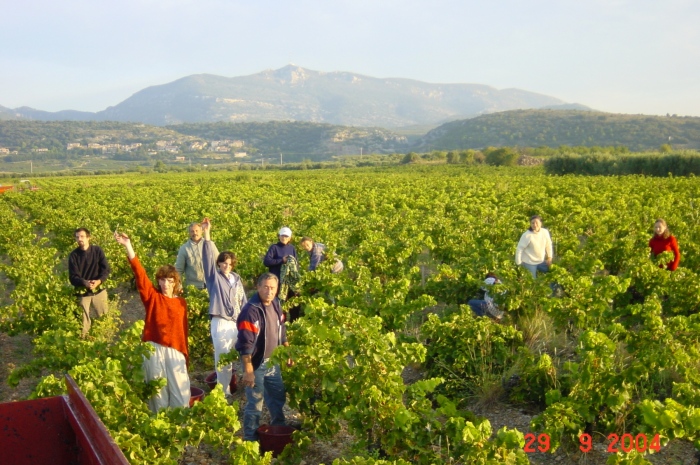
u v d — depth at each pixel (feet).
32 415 11.57
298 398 19.97
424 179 171.73
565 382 21.68
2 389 27.22
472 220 61.93
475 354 24.48
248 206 100.58
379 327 21.43
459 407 23.17
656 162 171.42
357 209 89.20
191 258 31.53
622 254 42.39
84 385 16.90
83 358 21.86
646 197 89.40
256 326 20.20
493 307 31.24
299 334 21.53
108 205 111.96
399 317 28.09
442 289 34.40
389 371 18.75
